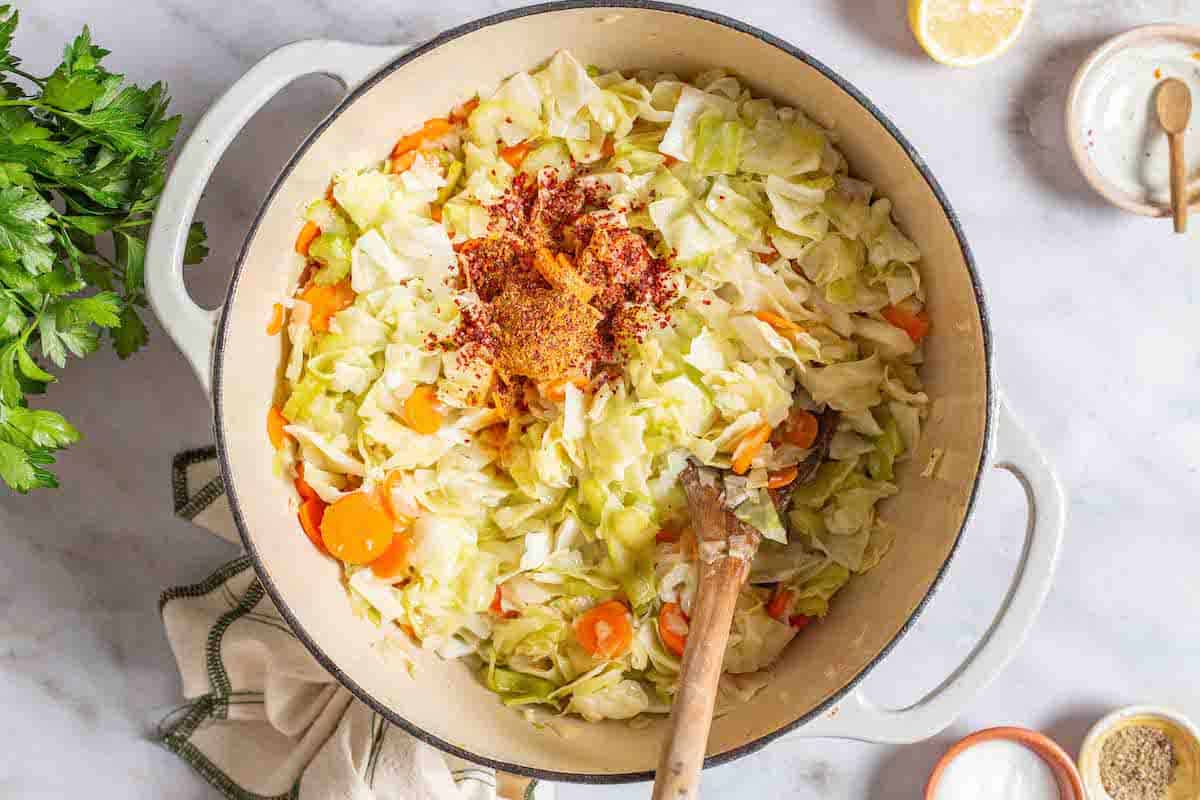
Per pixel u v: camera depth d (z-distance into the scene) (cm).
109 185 65
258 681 74
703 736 59
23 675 76
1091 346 76
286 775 73
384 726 72
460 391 68
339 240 68
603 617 68
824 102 66
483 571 69
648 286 68
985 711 77
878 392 68
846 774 77
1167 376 76
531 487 69
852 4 75
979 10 73
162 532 76
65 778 76
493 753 65
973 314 64
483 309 69
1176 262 76
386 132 68
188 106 73
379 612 69
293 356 68
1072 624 77
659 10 63
